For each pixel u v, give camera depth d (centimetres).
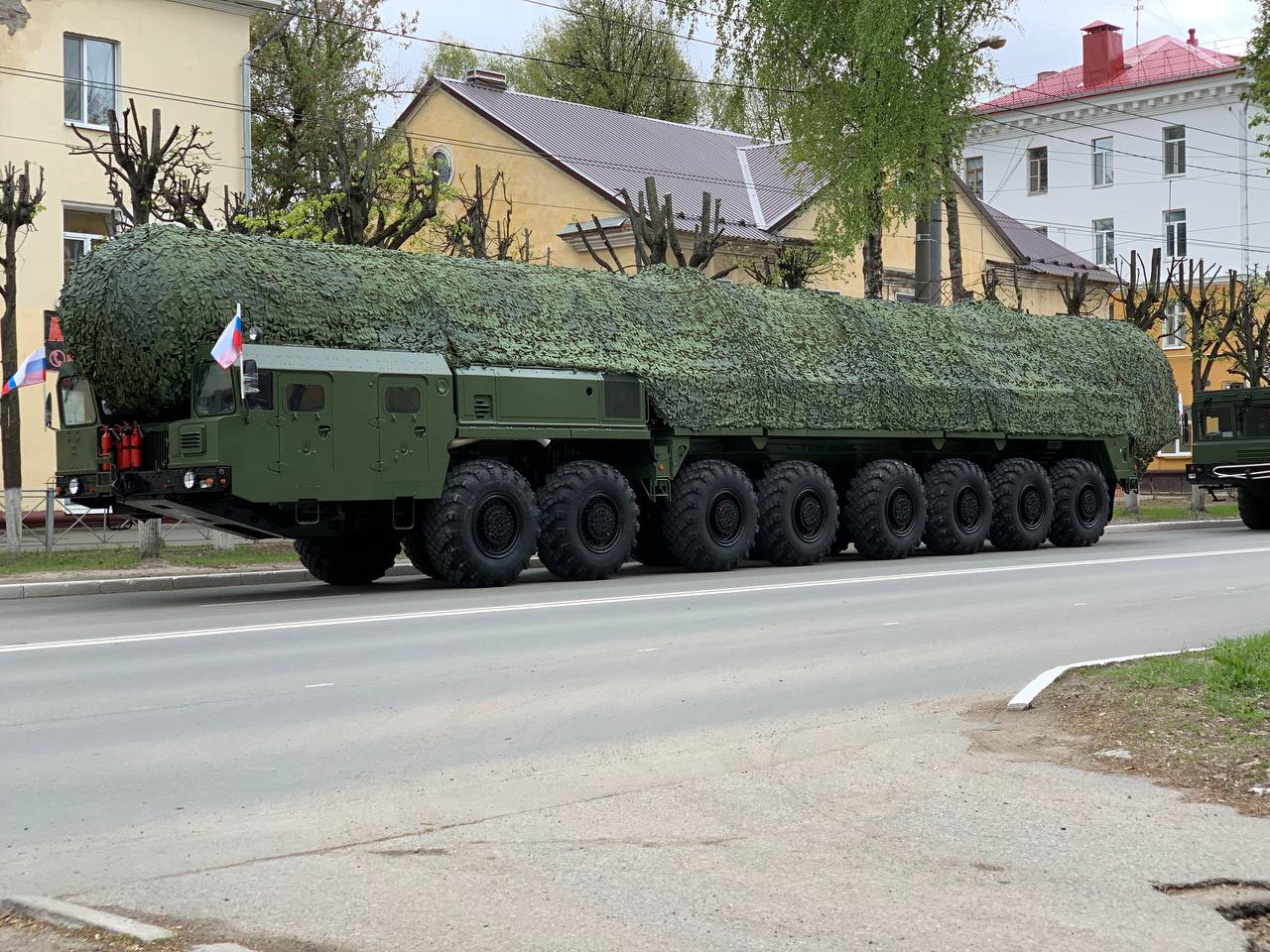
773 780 628
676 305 1883
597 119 3869
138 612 1386
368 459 1523
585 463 1705
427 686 889
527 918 448
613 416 1738
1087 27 6156
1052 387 2308
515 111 3753
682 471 1838
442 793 616
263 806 598
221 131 2867
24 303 2605
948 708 796
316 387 1486
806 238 3606
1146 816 554
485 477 1606
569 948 422
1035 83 6412
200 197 2323
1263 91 3544
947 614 1259
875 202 2891
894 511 2030
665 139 3919
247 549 2123
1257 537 2448
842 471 2134
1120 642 1074
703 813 573
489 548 1605
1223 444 2795
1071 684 809
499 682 902
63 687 895
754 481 1973
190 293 1449
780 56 2888
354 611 1331
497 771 659
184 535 2375
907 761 660
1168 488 4716
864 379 2030
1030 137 6297
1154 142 5975
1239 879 480
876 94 2775
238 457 1430
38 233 2619
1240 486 2772
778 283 3431
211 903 468
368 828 561
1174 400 2544
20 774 658
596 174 3534
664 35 5347
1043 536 2231
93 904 471
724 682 897
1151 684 779
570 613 1288
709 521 1811
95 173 2698
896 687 873
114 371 1480
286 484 1462
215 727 766
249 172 2908
